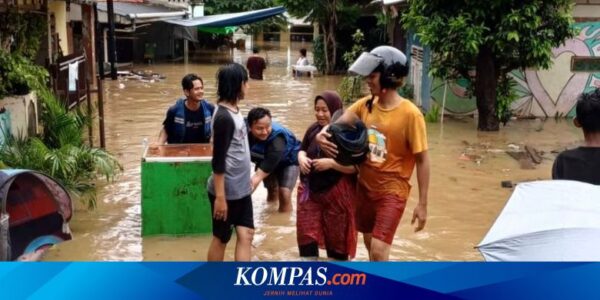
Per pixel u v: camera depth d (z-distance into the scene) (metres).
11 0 9.78
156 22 29.08
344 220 5.05
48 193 5.04
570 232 3.30
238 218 5.08
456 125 13.30
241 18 26.44
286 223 7.01
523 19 11.44
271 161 5.78
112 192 8.03
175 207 6.49
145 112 14.91
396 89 4.61
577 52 14.07
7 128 8.06
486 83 12.46
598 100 3.89
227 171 4.93
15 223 4.91
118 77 22.42
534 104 14.29
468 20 11.73
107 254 6.00
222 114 4.80
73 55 12.83
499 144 11.37
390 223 4.64
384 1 17.70
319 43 27.00
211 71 26.03
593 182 3.86
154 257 5.95
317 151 5.17
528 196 3.65
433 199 7.88
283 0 26.39
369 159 4.68
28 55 11.09
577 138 11.98
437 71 12.80
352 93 17.70
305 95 18.86
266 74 25.83
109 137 11.77
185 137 6.94
